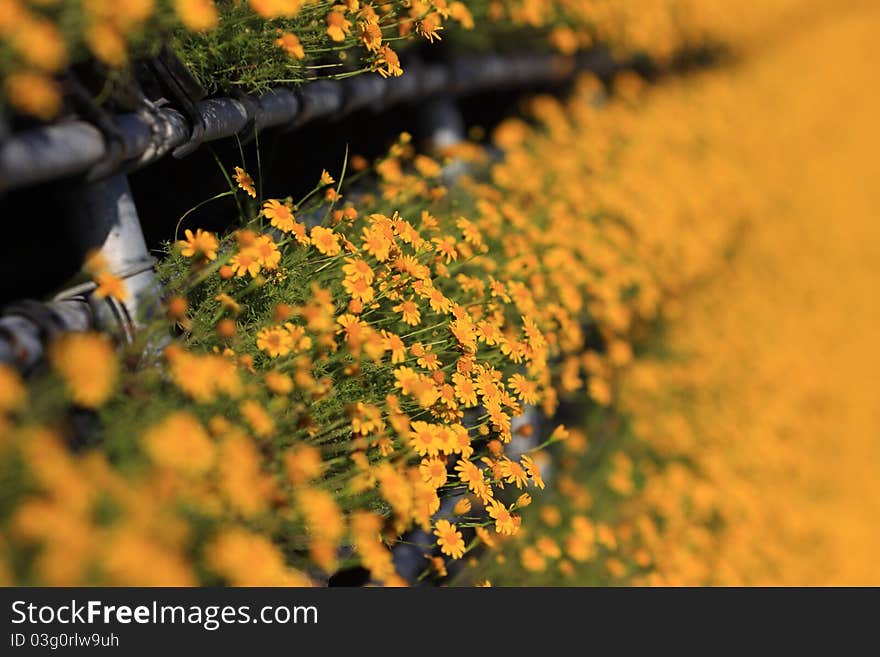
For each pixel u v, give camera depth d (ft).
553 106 21.56
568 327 13.48
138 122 7.35
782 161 34.94
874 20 64.49
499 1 18.63
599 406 17.74
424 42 16.11
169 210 9.59
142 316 7.36
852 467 24.56
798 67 45.14
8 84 5.62
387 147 15.61
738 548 17.07
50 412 5.72
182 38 8.91
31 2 5.89
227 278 8.40
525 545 13.03
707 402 20.38
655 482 16.47
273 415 7.57
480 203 13.98
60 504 4.97
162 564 5.17
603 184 20.54
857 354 29.58
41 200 7.06
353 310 8.82
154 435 5.74
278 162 11.92
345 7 10.19
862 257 35.60
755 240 29.25
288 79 10.23
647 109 27.45
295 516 7.00
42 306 6.49
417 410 9.18
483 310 11.64
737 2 39.83
